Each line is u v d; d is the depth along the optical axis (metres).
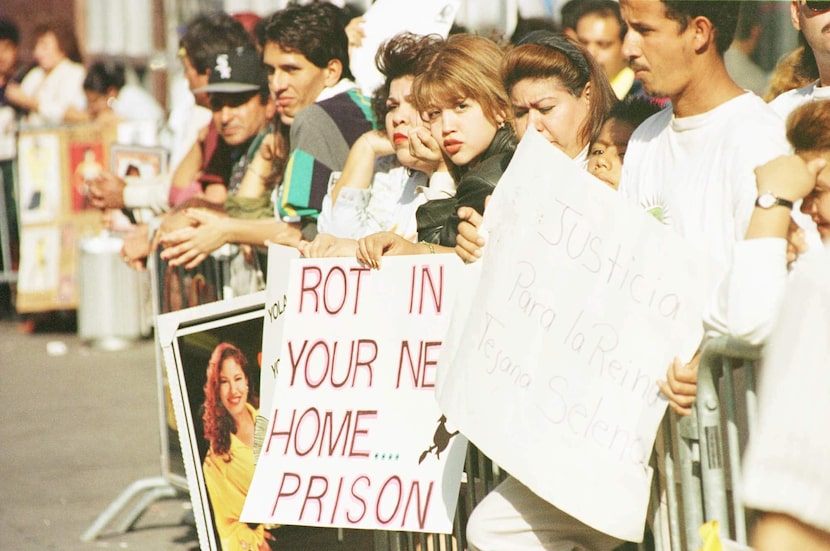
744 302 6.18
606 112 8.35
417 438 8.40
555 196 7.16
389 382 8.55
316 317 8.87
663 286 6.84
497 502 7.43
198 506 10.13
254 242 11.93
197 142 15.84
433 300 8.45
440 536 9.10
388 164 10.98
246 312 10.25
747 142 6.80
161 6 31.81
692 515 6.86
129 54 32.12
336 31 12.32
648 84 7.12
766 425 4.59
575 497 6.88
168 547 12.92
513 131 8.74
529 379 7.11
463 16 15.70
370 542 10.52
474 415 7.23
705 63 7.01
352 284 8.77
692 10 6.89
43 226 27.12
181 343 10.24
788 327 4.63
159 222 13.24
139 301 25.86
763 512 4.62
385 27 12.63
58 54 29.48
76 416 19.45
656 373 6.85
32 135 27.03
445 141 8.79
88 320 25.80
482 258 7.77
